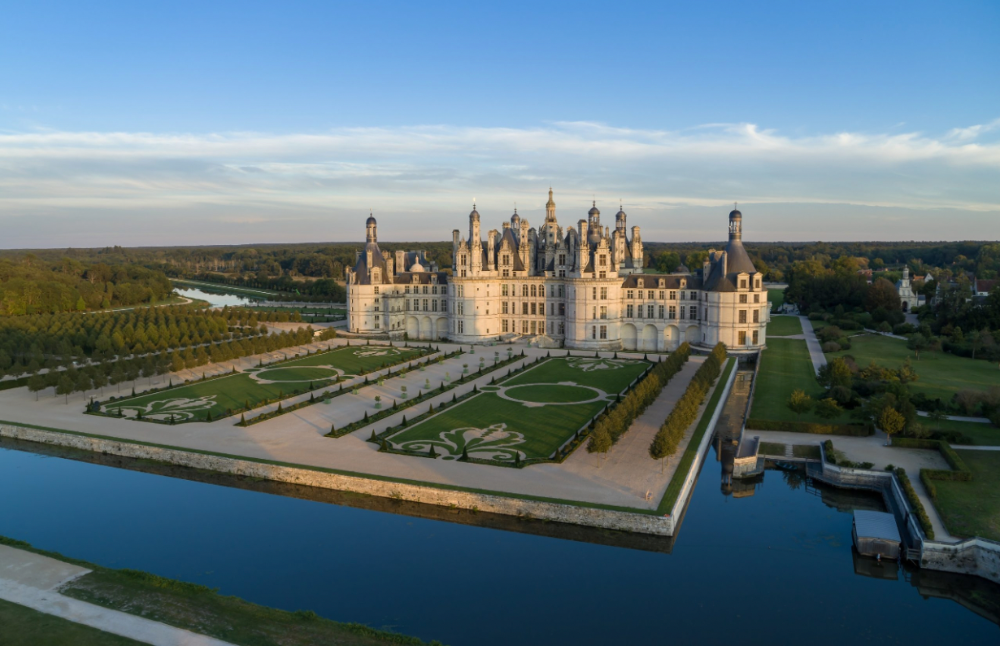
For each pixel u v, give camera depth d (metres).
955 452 102.62
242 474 102.19
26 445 119.81
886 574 76.31
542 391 146.38
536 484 91.50
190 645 56.31
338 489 95.81
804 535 84.75
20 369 159.12
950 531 77.69
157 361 161.62
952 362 170.12
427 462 100.88
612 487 90.19
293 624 60.41
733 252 193.75
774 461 110.06
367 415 127.69
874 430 116.81
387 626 64.56
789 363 175.62
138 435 116.38
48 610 61.62
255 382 159.12
